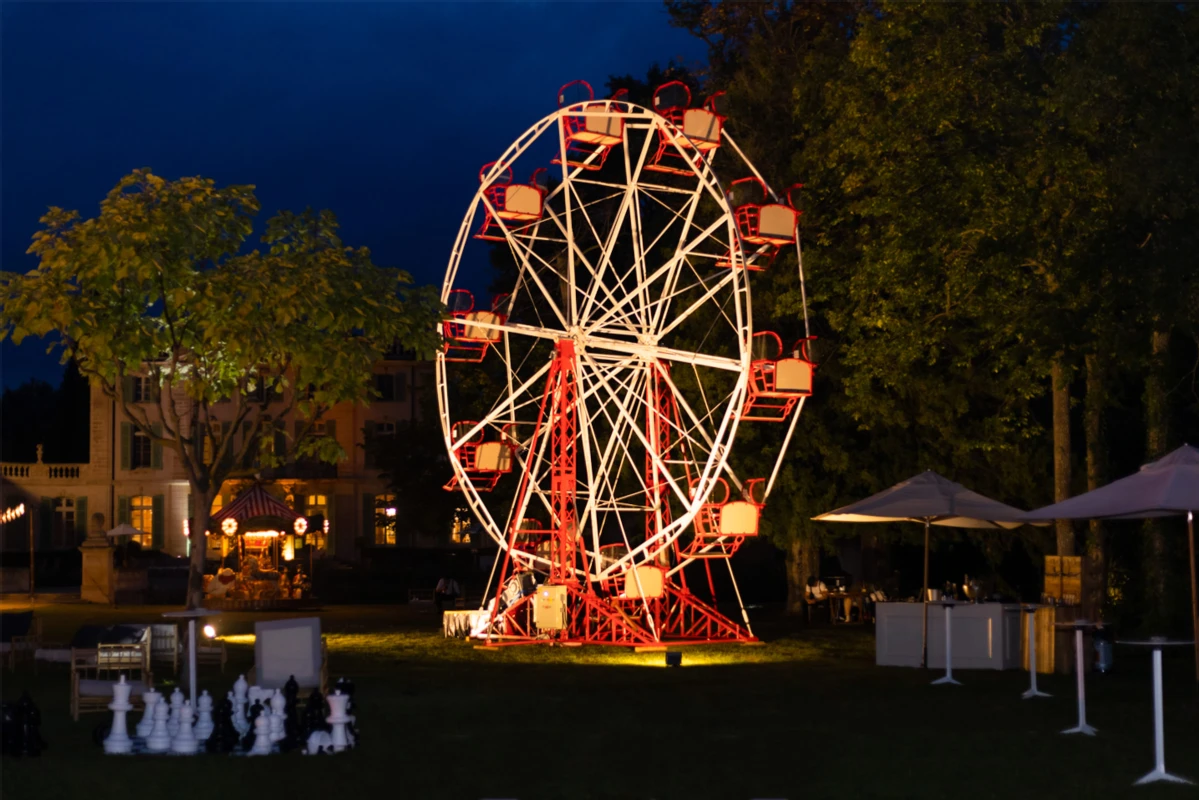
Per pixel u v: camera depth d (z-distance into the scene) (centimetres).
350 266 1828
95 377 1780
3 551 6328
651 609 2745
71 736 1316
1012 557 3359
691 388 3034
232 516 4219
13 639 2041
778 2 3431
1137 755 1182
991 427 2659
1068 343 2031
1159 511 1541
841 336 2934
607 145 2673
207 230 1695
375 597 4819
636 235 2650
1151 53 1952
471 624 2697
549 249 3950
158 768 1113
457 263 2627
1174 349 2561
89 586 4253
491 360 3784
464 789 1025
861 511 2050
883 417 2802
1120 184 1953
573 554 2611
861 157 2403
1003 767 1121
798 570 3366
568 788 1028
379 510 6506
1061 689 1723
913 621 2073
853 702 1593
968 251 2256
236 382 1817
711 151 2603
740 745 1248
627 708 1541
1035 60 2262
